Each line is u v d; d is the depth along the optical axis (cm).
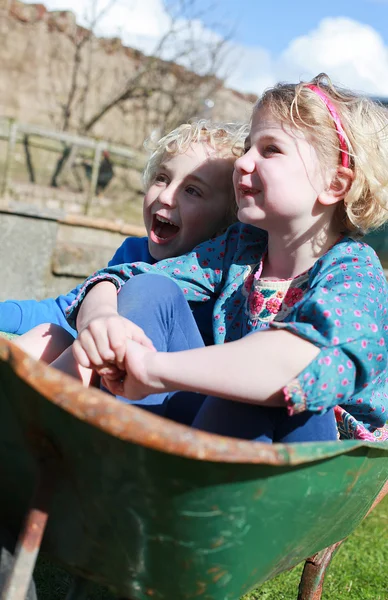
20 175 1044
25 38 1095
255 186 168
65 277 532
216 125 223
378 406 177
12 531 133
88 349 138
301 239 171
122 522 118
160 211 214
